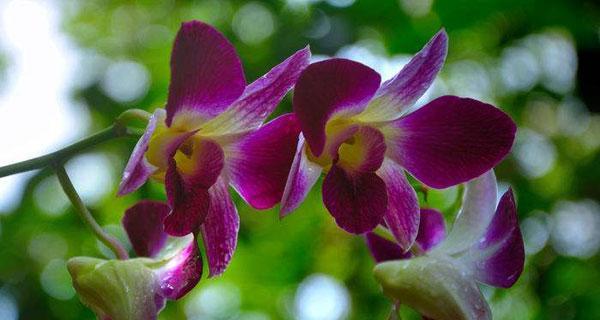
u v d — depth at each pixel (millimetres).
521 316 1043
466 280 561
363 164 550
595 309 988
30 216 1078
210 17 1085
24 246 1083
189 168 548
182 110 540
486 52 1055
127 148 1024
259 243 1066
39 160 562
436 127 555
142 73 1145
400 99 552
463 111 551
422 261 562
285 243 1064
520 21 981
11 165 560
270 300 1118
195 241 544
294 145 552
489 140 553
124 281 551
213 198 555
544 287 1015
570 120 1072
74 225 1075
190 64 530
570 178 1055
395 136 560
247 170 557
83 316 1064
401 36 984
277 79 543
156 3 1181
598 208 1053
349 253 1058
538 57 1041
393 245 592
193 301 1134
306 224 1053
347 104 544
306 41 957
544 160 1093
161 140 543
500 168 1018
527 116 1073
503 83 1075
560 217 1046
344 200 546
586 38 908
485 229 573
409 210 562
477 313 557
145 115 557
